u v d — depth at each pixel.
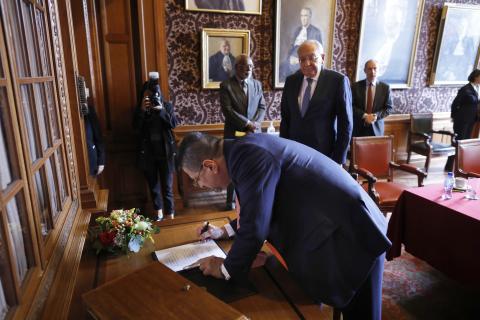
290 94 2.58
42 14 1.17
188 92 3.50
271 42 3.65
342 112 2.39
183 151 1.09
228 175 1.11
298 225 1.06
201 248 1.33
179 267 1.20
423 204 2.04
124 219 1.34
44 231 1.00
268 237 1.14
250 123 2.98
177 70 3.42
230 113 3.00
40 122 1.05
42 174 0.99
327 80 2.41
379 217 1.16
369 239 1.06
